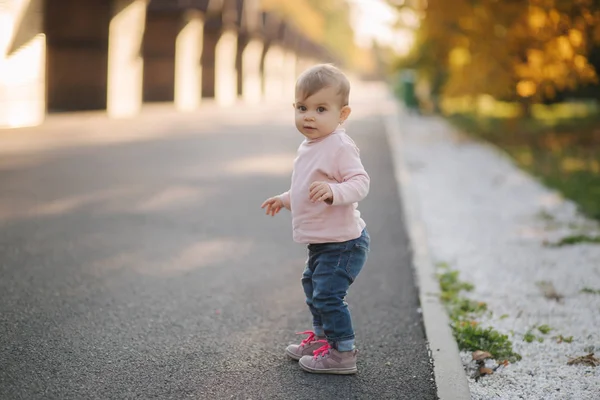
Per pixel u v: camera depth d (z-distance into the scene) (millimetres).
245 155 11375
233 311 4102
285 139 14211
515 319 4086
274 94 46812
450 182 9375
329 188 2971
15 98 14727
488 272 5105
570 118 22359
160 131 15016
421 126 19531
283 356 3426
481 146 14180
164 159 10586
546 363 3432
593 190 8672
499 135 16594
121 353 3385
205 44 30688
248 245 5742
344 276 3191
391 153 12609
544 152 13141
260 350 3496
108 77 19016
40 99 15688
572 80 12367
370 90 66062
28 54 14984
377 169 10547
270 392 2992
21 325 3721
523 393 3064
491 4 12000
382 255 5605
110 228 6152
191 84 26422
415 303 4375
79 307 4066
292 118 20812
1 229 5953
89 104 19250
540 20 11664
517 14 11742
